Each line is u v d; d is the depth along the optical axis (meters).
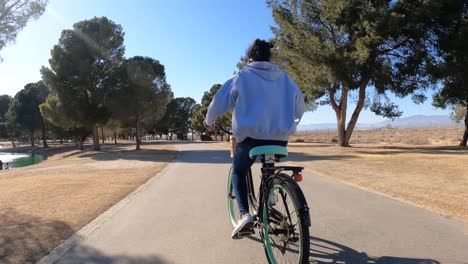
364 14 23.47
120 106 37.50
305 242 3.41
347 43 26.17
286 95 4.18
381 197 7.82
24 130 83.38
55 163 24.97
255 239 5.09
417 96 28.66
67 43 36.91
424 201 7.24
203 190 9.55
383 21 22.61
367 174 11.81
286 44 27.56
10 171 19.14
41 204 7.93
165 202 7.95
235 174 4.39
